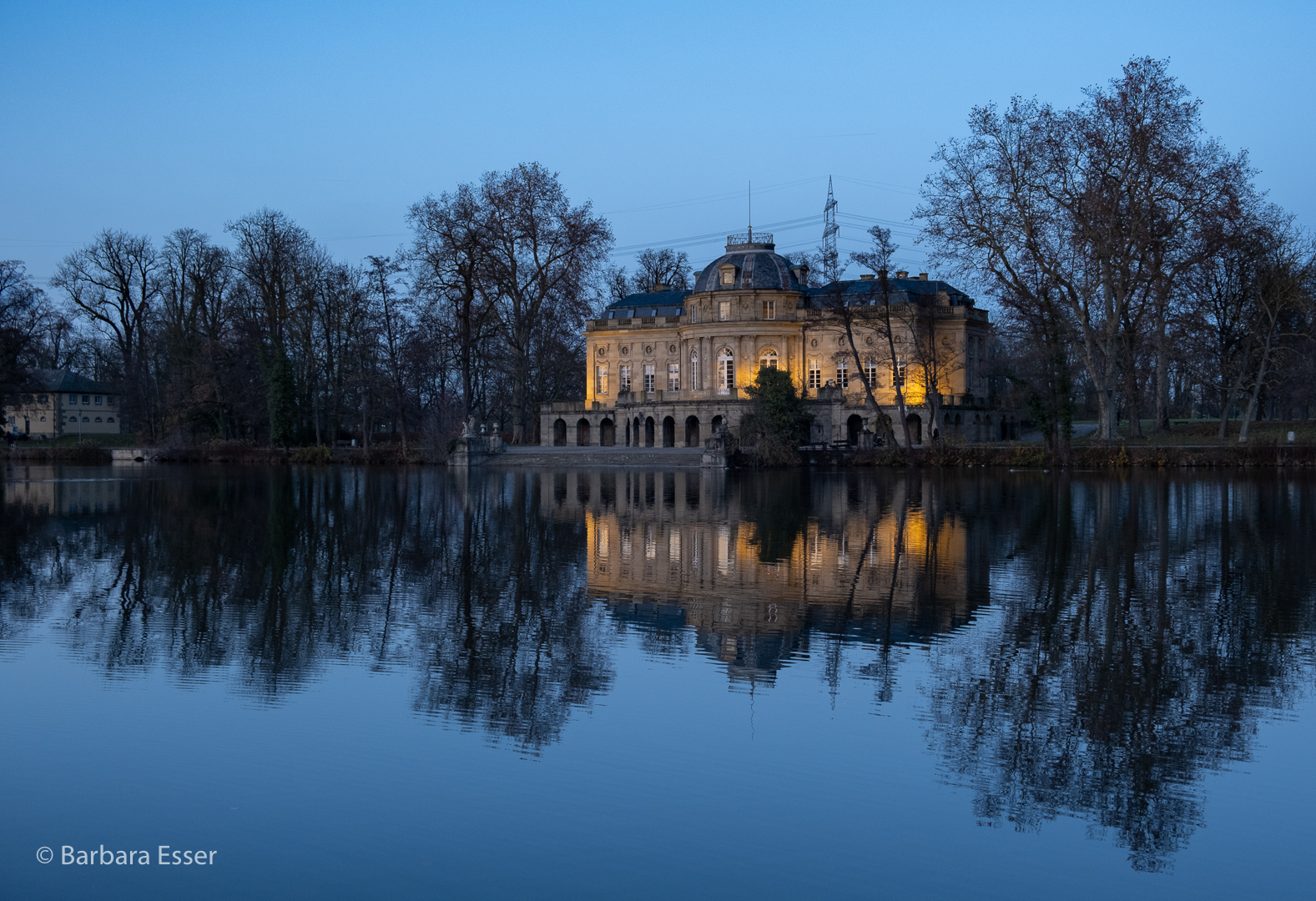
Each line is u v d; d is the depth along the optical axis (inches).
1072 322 2765.7
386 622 821.9
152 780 503.8
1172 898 402.9
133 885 409.1
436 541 1298.0
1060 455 2647.6
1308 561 1091.9
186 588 968.9
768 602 895.1
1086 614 844.0
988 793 486.6
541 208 3499.0
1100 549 1186.6
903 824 460.8
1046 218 2620.6
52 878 413.7
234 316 3703.3
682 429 3796.8
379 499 1956.2
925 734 564.1
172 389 3727.9
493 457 3307.1
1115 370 2864.2
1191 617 827.4
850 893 403.2
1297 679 660.1
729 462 2942.9
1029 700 619.5
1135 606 872.9
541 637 772.6
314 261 3791.8
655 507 1747.0
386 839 444.1
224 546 1251.8
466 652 730.8
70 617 844.6
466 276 3233.3
